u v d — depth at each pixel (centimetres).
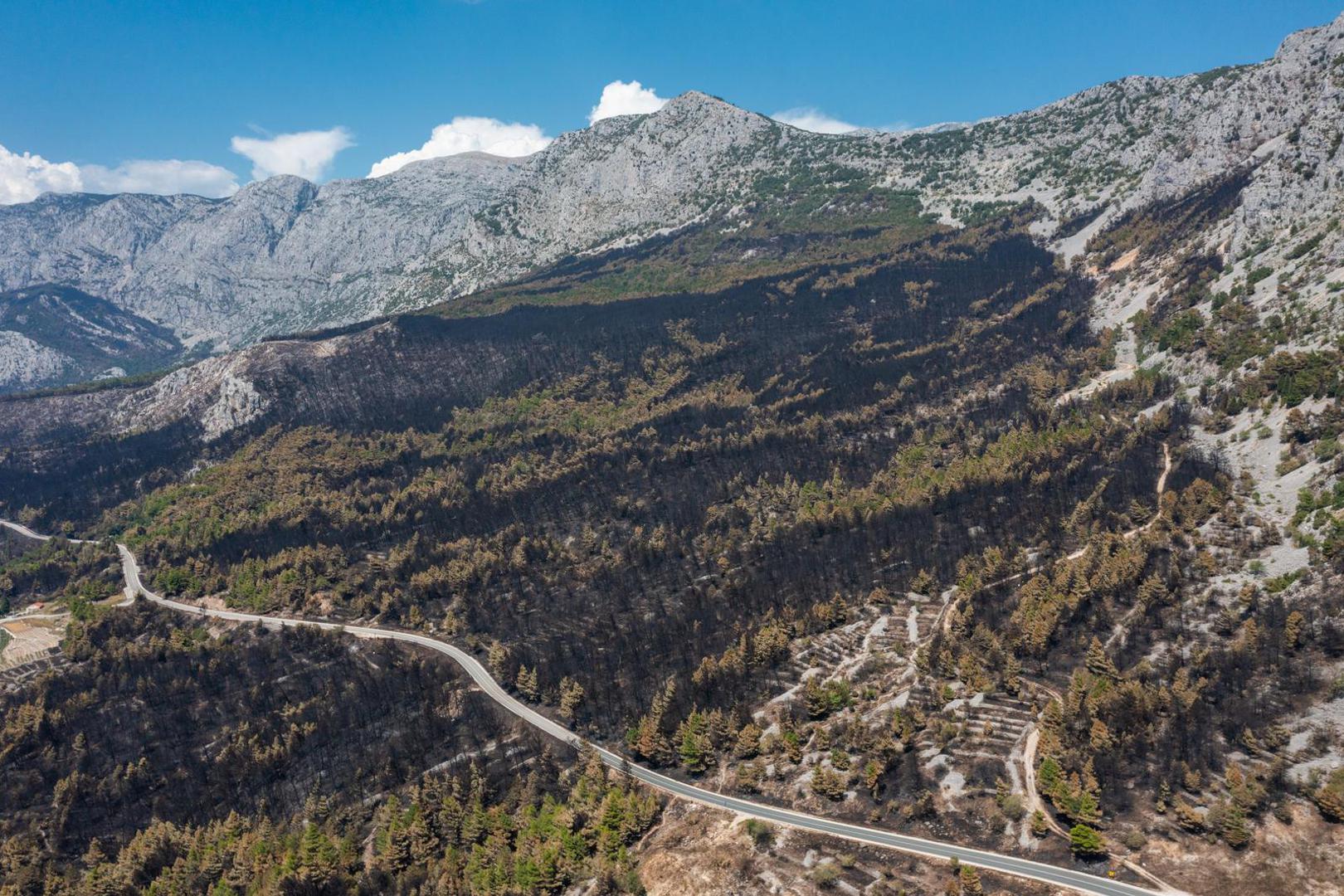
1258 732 17812
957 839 17150
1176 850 15838
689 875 17275
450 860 19462
